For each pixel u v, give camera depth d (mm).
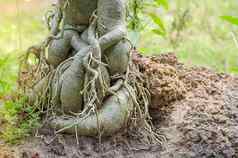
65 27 1555
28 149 1467
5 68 2016
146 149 1504
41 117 1576
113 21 1500
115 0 1497
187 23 2537
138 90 1570
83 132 1485
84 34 1544
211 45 2693
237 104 1594
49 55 1563
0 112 1619
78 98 1506
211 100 1613
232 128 1501
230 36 2736
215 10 3068
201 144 1479
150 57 1759
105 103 1505
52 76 1550
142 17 1868
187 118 1549
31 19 3354
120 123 1499
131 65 1556
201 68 1820
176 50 2393
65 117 1519
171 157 1476
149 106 1618
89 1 1521
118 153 1482
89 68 1462
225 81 1741
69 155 1457
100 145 1487
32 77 1635
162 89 1598
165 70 1659
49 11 1611
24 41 2803
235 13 3236
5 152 1451
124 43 1515
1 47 2732
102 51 1494
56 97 1529
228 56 2553
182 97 1640
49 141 1492
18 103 1608
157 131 1568
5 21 3482
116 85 1510
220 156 1452
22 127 1528
